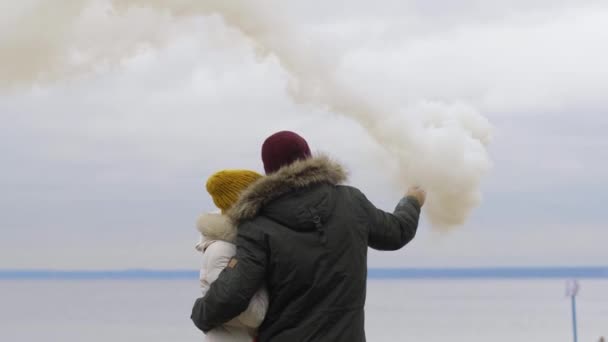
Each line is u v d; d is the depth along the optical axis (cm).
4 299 10694
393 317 5950
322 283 554
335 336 554
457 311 6919
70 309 7600
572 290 1612
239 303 548
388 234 590
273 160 589
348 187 584
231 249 578
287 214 557
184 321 5541
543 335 4403
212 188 596
